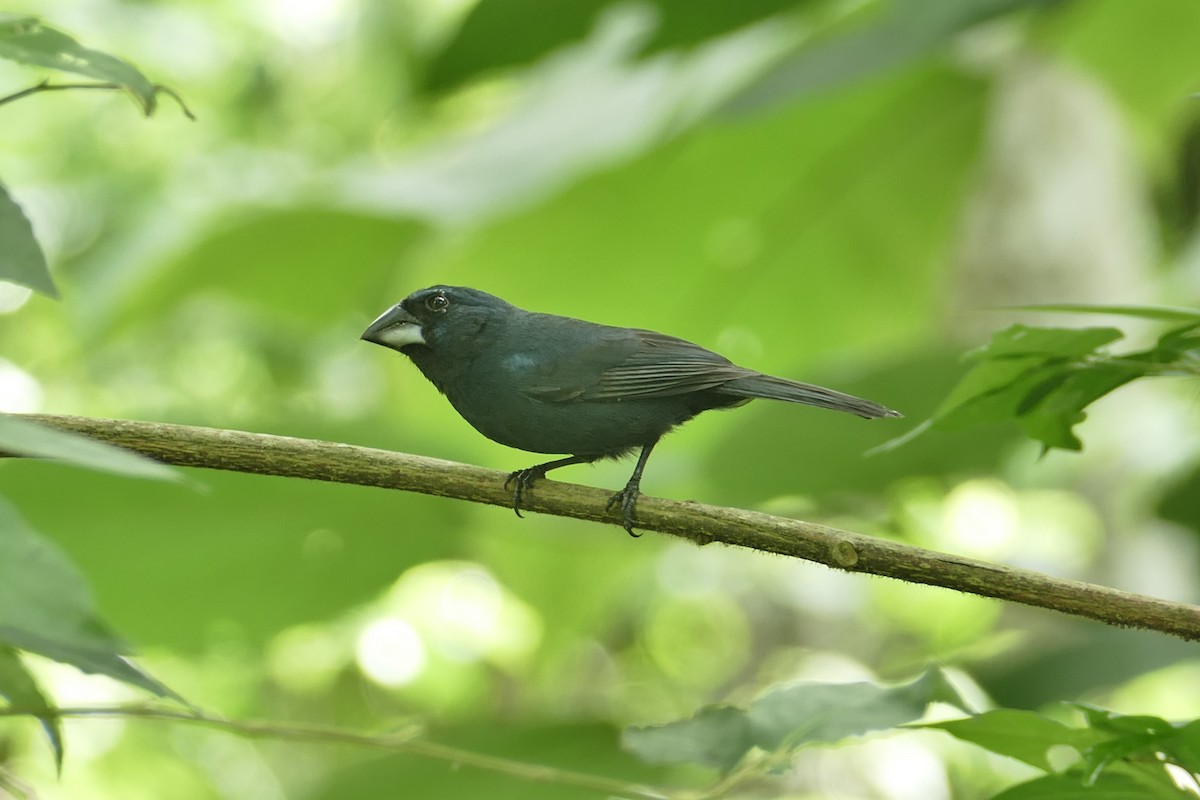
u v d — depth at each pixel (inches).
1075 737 207.2
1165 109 521.0
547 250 522.3
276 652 633.6
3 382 722.8
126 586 433.4
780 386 327.6
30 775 547.5
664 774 333.1
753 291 555.8
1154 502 491.8
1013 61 503.8
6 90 770.8
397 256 521.0
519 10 325.4
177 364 773.3
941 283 557.6
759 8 341.4
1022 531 636.7
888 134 510.9
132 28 736.3
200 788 600.4
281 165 641.6
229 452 236.2
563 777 246.7
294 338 777.6
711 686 836.6
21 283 150.3
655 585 762.8
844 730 233.5
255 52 791.1
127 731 583.5
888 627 738.8
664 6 341.1
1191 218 665.6
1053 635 462.6
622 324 560.4
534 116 487.5
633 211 514.6
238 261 525.7
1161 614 220.7
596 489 259.0
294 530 426.3
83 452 119.5
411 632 668.7
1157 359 218.7
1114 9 480.7
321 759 708.0
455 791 330.6
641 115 443.5
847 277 554.3
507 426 352.8
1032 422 237.6
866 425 433.1
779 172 516.1
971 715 224.5
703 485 467.2
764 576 752.3
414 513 435.5
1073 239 560.4
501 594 667.4
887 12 376.5
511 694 718.5
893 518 517.7
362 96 760.3
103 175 677.9
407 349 361.4
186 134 775.1
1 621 126.2
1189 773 199.8
